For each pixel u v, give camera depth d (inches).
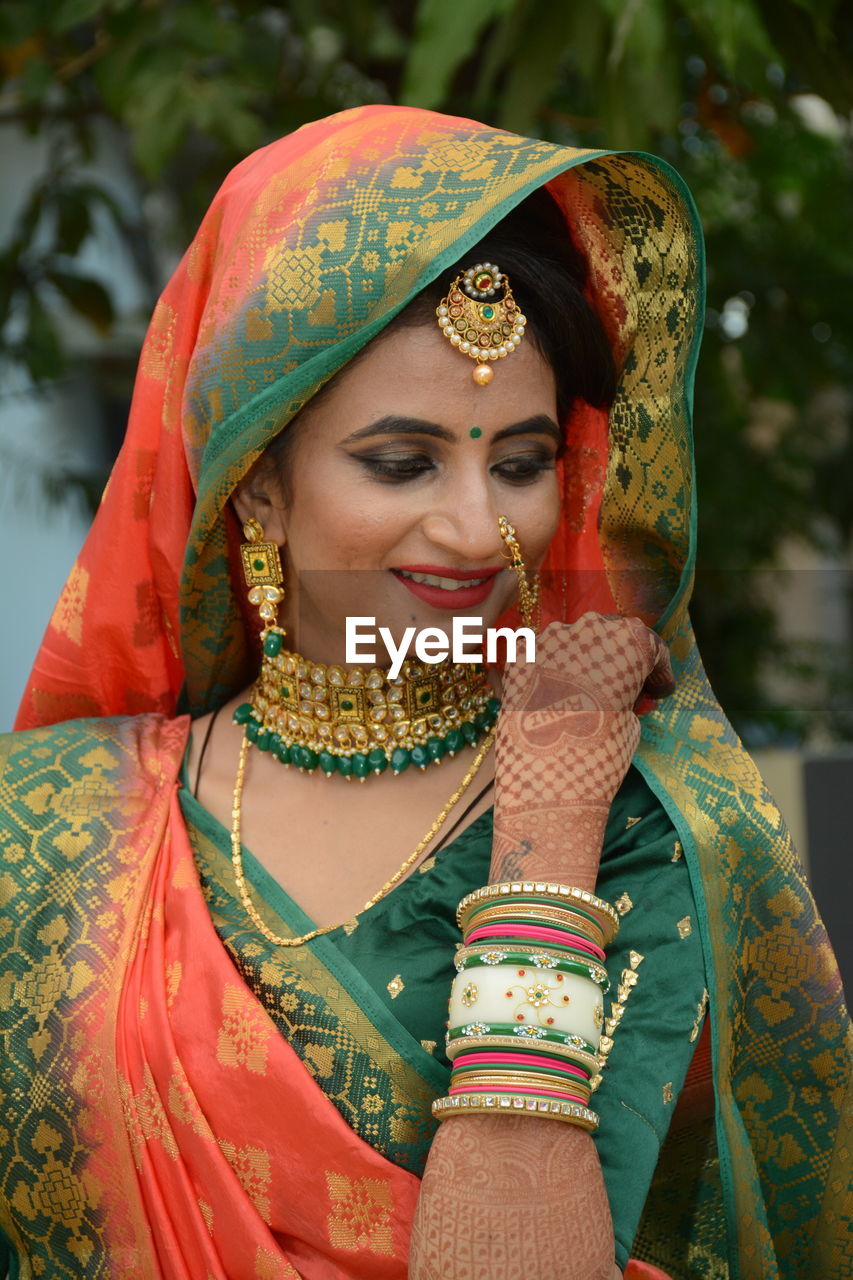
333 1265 44.0
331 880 48.5
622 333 52.2
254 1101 44.3
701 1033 50.0
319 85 127.5
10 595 208.7
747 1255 49.6
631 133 86.7
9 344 142.3
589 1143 41.6
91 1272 46.3
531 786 44.6
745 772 51.3
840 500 172.2
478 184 45.8
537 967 41.8
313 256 46.4
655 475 52.4
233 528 53.8
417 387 45.3
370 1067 44.6
